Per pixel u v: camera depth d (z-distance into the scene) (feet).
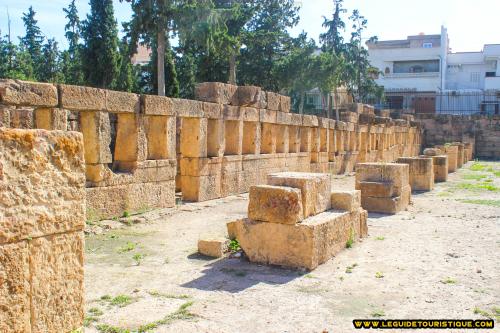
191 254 33.81
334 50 163.22
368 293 25.82
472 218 50.34
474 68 250.37
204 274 28.96
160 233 41.01
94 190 42.73
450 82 254.06
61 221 16.14
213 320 21.71
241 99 65.51
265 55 148.25
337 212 35.63
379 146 134.92
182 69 153.99
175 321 21.50
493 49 242.17
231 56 126.41
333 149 102.06
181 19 104.37
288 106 79.00
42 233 15.48
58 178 16.03
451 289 26.61
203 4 106.32
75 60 161.48
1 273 14.30
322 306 23.75
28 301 15.15
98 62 127.75
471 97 228.84
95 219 42.93
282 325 21.29
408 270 30.32
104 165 43.68
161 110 50.31
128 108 46.16
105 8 127.95
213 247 33.12
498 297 25.30
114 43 129.08
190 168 57.93
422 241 38.99
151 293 25.35
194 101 55.93
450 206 59.00
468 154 159.33
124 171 47.80
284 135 79.51
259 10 145.69
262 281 27.68
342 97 197.16
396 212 53.31
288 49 154.10
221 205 57.11
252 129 70.38
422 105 243.40
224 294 25.35
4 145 14.35
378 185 53.62
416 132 176.45
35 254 15.35
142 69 149.38
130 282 27.32
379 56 258.57
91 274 28.81
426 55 250.57
